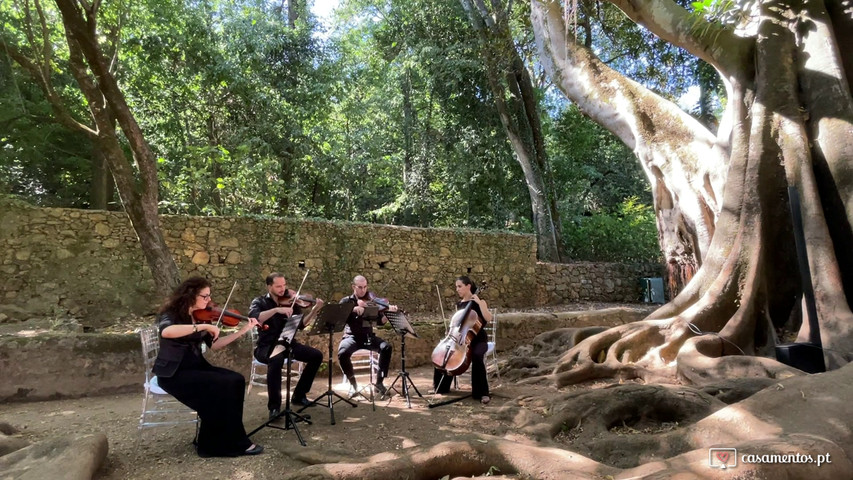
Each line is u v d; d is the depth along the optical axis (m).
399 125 17.66
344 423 4.24
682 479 2.27
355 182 16.16
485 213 16.09
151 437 4.00
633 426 3.91
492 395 5.04
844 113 5.64
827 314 4.89
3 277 7.77
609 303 13.37
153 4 11.21
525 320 8.64
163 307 3.76
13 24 9.48
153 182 6.80
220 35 13.93
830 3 6.41
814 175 5.64
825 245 5.16
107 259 8.48
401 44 16.42
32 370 5.45
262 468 3.29
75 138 12.52
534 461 2.90
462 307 5.21
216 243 9.31
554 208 15.59
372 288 10.55
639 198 21.58
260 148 13.20
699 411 3.78
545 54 10.27
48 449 3.10
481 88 15.10
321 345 7.10
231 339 4.03
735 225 6.02
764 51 6.30
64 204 13.25
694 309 5.71
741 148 6.30
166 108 13.05
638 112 8.48
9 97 9.52
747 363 4.52
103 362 5.76
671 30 7.40
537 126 15.63
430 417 4.40
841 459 2.48
